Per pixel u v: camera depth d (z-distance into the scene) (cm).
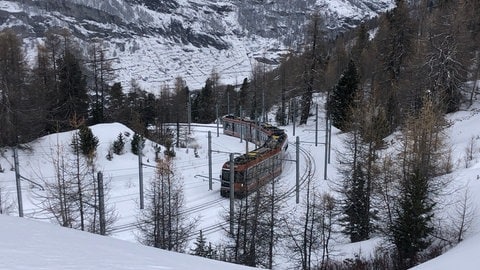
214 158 5816
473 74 7138
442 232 2642
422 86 6025
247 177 4141
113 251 816
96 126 5281
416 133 3356
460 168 3853
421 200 2577
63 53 6206
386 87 6950
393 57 7044
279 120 8806
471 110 6019
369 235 3431
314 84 8175
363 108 4269
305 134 7412
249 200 4012
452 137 5097
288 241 3297
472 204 2789
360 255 2816
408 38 6931
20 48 5397
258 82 10738
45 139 4697
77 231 1027
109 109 7212
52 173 4103
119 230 3238
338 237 3688
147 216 3253
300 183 4859
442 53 5934
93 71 6588
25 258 624
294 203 4178
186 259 930
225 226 3488
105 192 3931
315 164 5622
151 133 6475
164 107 8712
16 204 3494
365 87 8050
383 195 3244
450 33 6172
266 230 3097
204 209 3897
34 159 4347
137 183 4281
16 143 4481
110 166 4538
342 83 7350
